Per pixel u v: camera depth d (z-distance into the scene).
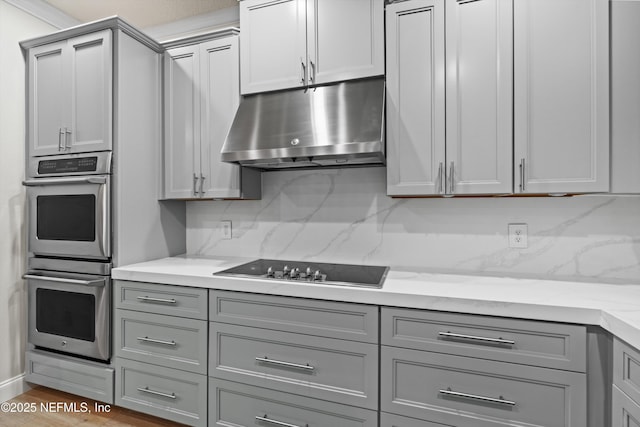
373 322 1.48
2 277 2.16
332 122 1.74
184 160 2.22
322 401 1.57
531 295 1.38
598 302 1.27
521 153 1.55
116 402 1.99
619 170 1.43
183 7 2.47
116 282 1.99
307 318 1.59
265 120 1.89
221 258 2.38
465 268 1.94
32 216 2.17
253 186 2.27
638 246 1.66
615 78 1.43
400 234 2.06
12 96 2.20
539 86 1.53
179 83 2.23
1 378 2.16
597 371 1.21
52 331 2.14
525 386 1.29
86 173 2.05
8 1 2.16
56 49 2.14
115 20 1.97
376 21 1.79
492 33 1.60
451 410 1.38
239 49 2.09
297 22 1.94
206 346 1.79
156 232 2.31
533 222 1.82
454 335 1.36
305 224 2.27
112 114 2.02
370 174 2.12
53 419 2.00
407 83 1.74
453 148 1.66
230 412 1.75
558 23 1.50
